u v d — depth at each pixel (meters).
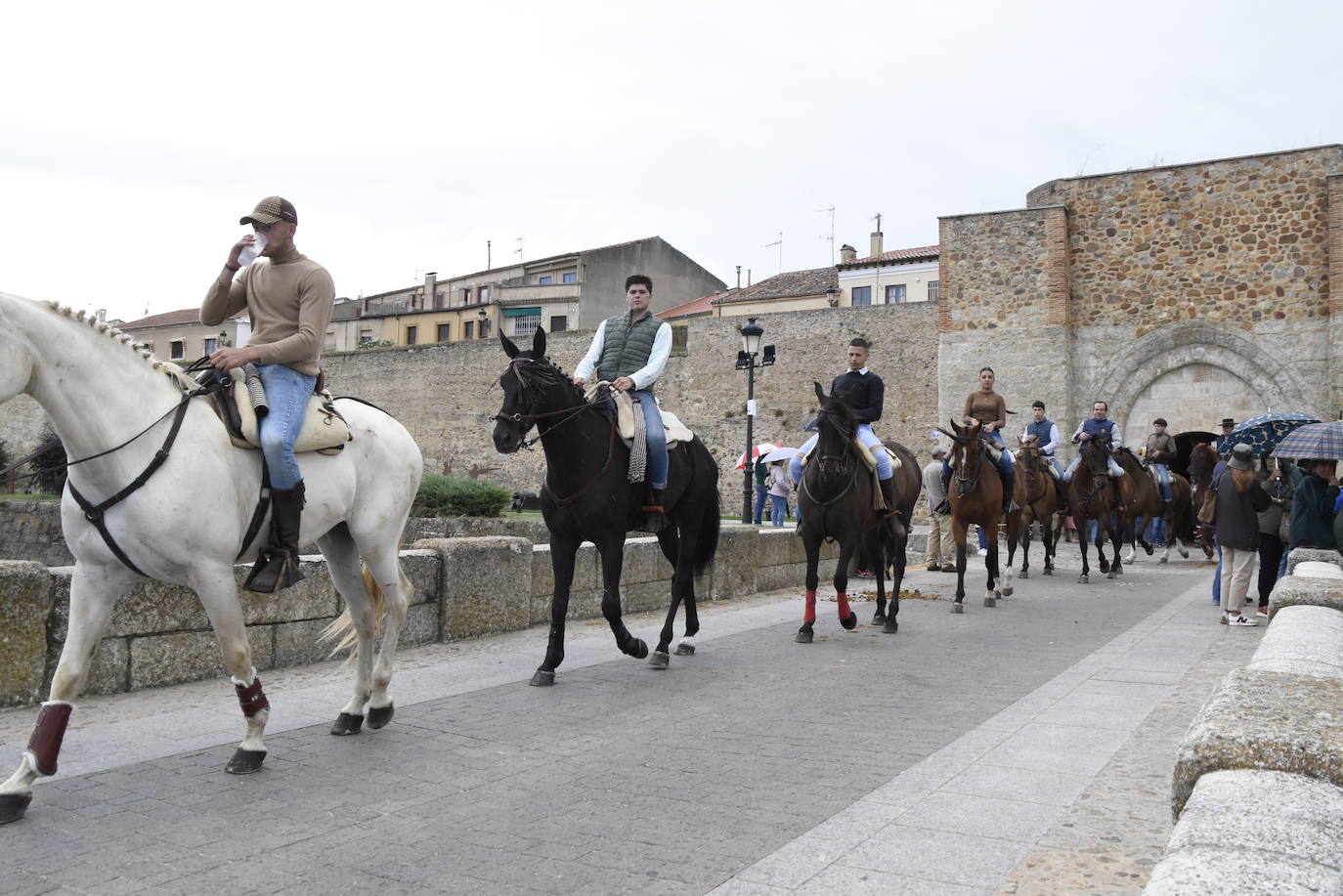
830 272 52.53
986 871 3.55
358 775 4.81
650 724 5.94
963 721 6.01
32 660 6.05
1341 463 20.27
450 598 8.83
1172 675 7.33
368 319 63.69
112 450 4.26
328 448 5.25
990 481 11.84
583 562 10.55
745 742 5.52
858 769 4.95
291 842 3.89
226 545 4.60
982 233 25.06
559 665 7.84
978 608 12.18
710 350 40.66
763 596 13.44
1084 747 5.27
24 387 4.12
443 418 46.25
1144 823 4.00
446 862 3.70
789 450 21.81
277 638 7.49
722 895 3.37
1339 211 21.47
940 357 25.41
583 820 4.18
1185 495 21.77
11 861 3.65
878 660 8.31
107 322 4.44
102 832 3.96
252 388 4.92
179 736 5.46
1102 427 16.97
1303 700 3.09
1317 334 22.02
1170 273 23.58
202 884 3.47
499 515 23.69
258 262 5.40
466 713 6.18
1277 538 11.15
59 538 27.48
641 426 7.61
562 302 56.25
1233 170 23.00
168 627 6.80
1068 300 24.47
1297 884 1.91
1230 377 23.00
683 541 8.34
